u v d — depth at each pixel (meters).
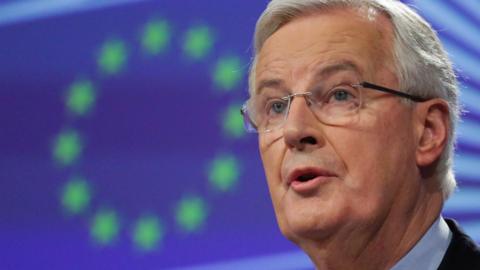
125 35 6.73
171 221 6.42
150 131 6.56
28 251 6.78
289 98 3.45
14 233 6.84
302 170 3.34
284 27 3.58
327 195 3.32
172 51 6.57
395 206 3.43
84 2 6.88
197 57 6.49
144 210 6.50
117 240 6.55
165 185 6.46
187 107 6.48
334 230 3.35
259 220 6.21
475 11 5.96
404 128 3.44
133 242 6.50
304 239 3.43
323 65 3.42
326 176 3.33
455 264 3.43
